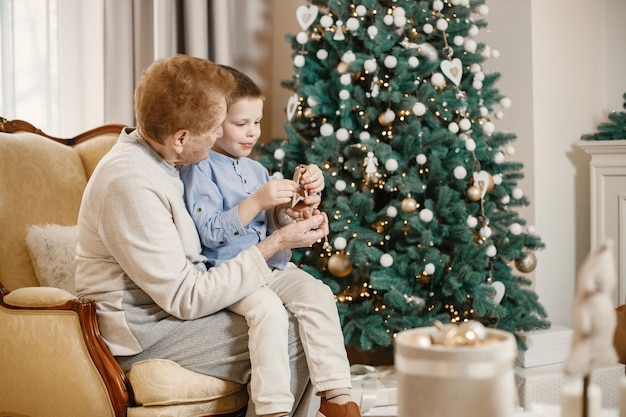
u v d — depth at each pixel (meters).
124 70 3.23
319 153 2.78
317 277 2.78
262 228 2.19
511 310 2.84
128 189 1.81
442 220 2.79
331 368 1.91
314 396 2.01
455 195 2.73
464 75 2.92
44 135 2.58
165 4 3.20
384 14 2.81
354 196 2.70
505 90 3.44
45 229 2.29
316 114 2.82
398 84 2.71
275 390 1.82
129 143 1.92
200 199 2.09
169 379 1.82
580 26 3.46
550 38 3.35
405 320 2.65
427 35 2.86
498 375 1.00
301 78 2.93
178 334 1.88
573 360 1.01
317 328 1.94
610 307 1.00
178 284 1.83
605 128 3.29
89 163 2.58
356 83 2.88
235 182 2.20
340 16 2.83
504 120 3.45
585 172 3.48
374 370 2.79
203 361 1.88
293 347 1.97
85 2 3.40
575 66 3.44
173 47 3.28
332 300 2.02
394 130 2.81
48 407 1.89
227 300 1.87
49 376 1.88
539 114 3.33
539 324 2.83
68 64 3.38
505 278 2.85
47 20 3.30
